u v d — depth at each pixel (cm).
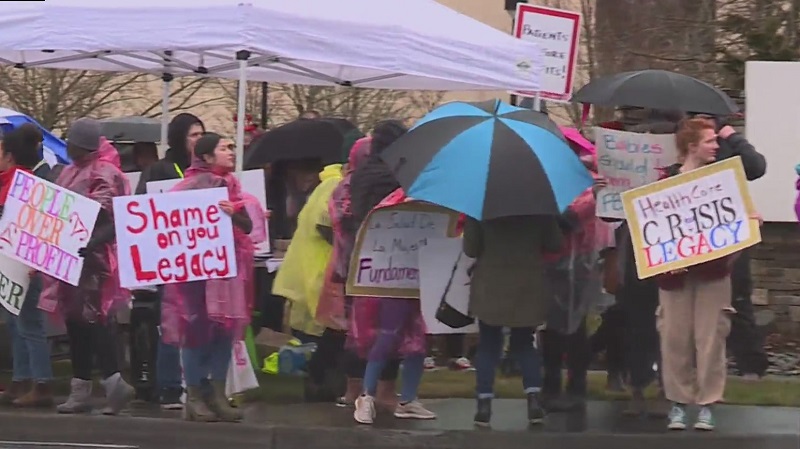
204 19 3030
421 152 2728
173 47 3050
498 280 2736
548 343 3084
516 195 2625
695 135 2819
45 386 3059
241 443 2838
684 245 2764
